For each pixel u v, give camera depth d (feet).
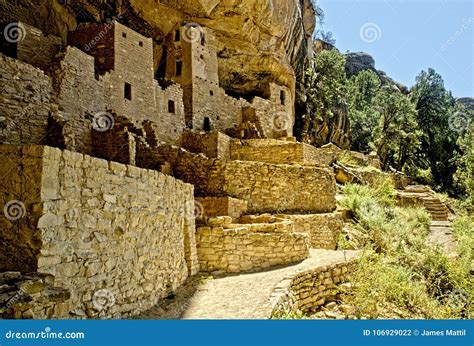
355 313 27.30
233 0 72.02
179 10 71.20
